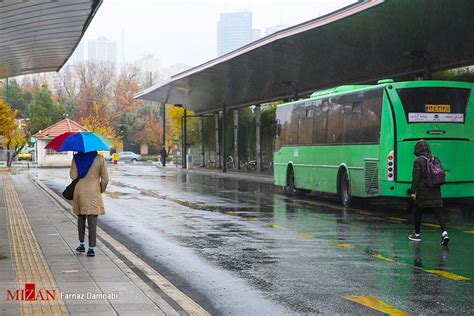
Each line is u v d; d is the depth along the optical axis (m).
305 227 14.84
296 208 19.58
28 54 27.41
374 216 17.19
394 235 13.43
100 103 96.38
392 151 16.97
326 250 11.57
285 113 25.73
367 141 18.22
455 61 22.83
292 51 28.20
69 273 9.02
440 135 16.89
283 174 25.80
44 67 32.94
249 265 10.21
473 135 17.17
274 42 26.11
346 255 11.02
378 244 12.21
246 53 29.47
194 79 41.09
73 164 10.45
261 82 39.31
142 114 100.25
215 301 7.89
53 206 20.17
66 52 27.94
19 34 21.91
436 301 7.75
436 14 19.27
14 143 61.44
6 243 12.01
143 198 23.75
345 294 8.15
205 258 10.91
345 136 19.78
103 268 9.42
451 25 19.94
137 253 11.52
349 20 21.00
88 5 18.00
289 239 12.96
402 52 24.27
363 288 8.48
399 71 26.66
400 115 16.91
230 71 36.62
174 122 66.25
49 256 10.50
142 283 8.39
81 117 91.12
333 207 19.88
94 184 10.44
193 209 19.41
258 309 7.48
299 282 8.90
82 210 10.38
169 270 9.91
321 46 26.28
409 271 9.59
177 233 14.05
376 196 17.64
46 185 32.91
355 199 20.36
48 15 19.00
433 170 12.16
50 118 88.38
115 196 24.70
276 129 26.69
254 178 40.03
